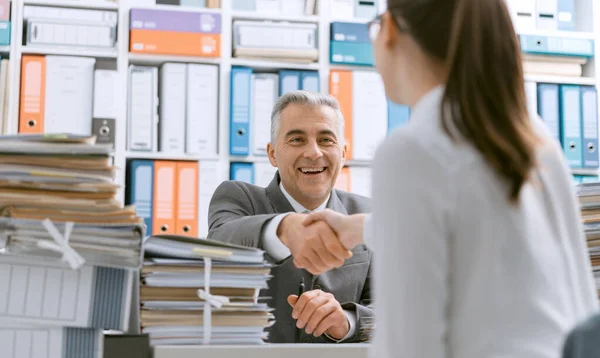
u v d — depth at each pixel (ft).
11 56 11.30
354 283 7.47
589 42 13.11
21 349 4.38
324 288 7.29
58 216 4.34
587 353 2.36
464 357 2.84
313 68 12.23
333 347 4.60
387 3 3.37
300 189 7.91
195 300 4.78
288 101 8.09
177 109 11.59
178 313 4.74
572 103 12.72
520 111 3.07
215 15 11.86
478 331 2.83
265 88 11.88
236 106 11.69
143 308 4.71
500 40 3.07
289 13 12.39
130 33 11.64
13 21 11.37
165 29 11.66
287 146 7.95
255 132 11.80
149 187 11.25
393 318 2.85
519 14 13.08
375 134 12.08
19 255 4.39
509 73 3.08
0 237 4.54
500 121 2.99
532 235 2.94
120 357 4.52
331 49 12.19
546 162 3.17
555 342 2.83
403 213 2.87
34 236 4.35
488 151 2.91
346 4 12.44
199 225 11.35
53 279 4.42
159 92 11.75
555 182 3.19
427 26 3.18
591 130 12.75
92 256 4.35
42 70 11.19
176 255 4.76
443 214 2.87
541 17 13.16
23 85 11.14
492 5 3.10
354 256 7.54
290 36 12.07
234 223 5.91
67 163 4.34
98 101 11.25
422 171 2.89
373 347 2.99
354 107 12.06
